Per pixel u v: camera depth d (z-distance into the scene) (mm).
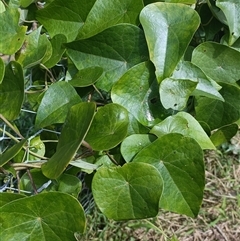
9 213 401
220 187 1199
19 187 459
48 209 406
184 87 452
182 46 459
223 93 513
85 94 518
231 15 484
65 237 412
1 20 479
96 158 495
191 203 446
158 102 481
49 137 540
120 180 432
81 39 482
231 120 516
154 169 421
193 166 439
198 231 1110
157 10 460
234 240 1109
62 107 474
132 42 482
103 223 1075
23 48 499
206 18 555
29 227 413
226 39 545
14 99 456
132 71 464
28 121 886
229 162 1242
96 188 429
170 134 436
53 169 389
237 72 510
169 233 1101
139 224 1077
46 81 542
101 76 496
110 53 490
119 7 488
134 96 471
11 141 638
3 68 434
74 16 524
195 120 480
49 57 508
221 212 1139
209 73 513
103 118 437
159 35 459
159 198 420
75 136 399
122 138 417
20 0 530
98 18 487
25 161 472
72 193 500
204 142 475
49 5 519
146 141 462
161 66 456
